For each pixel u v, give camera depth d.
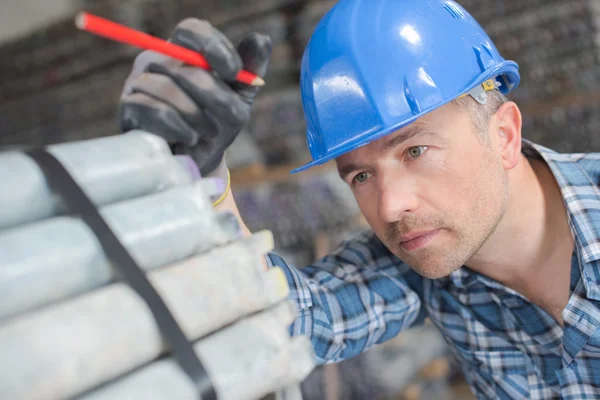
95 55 3.24
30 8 4.48
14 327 0.45
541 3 2.63
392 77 1.01
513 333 1.27
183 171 0.64
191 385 0.51
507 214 1.14
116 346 0.48
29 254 0.48
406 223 1.01
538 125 2.69
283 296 0.64
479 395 1.40
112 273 0.53
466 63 1.06
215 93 0.66
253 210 2.54
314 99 1.07
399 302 1.33
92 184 0.55
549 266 1.19
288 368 0.61
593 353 1.16
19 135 3.47
